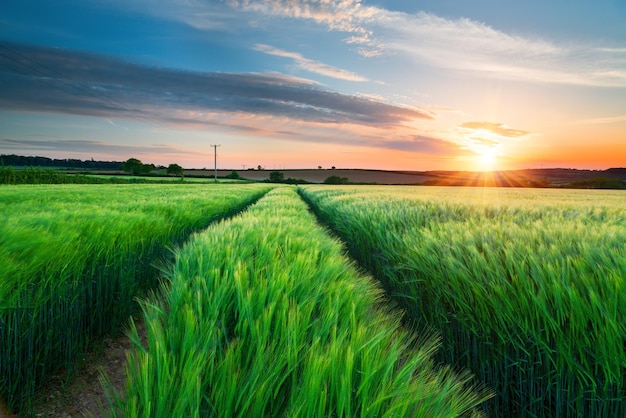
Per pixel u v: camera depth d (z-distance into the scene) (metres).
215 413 1.35
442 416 1.41
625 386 2.12
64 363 3.17
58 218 4.97
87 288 3.73
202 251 3.51
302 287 2.50
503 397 2.61
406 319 3.96
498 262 3.06
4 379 2.61
